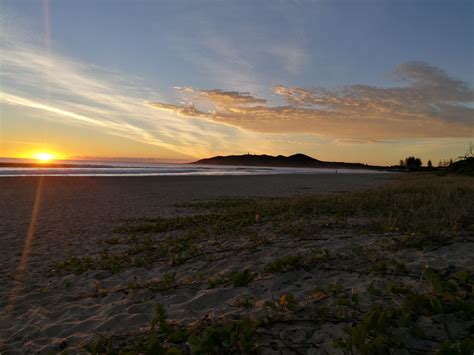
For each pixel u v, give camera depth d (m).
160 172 53.88
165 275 4.47
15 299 4.44
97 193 19.50
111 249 6.85
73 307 4.03
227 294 3.86
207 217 9.67
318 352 2.47
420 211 7.03
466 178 22.17
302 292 3.62
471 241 4.77
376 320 2.52
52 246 7.31
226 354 2.56
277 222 7.90
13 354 3.05
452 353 2.05
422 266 3.88
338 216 7.82
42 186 23.08
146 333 3.11
